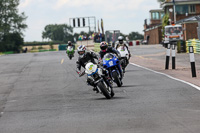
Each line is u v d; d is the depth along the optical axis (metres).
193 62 45.00
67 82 47.62
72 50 96.44
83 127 22.17
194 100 29.17
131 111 26.08
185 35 168.50
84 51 33.16
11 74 64.44
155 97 31.53
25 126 23.67
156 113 24.88
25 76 59.44
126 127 21.44
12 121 25.59
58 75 57.19
